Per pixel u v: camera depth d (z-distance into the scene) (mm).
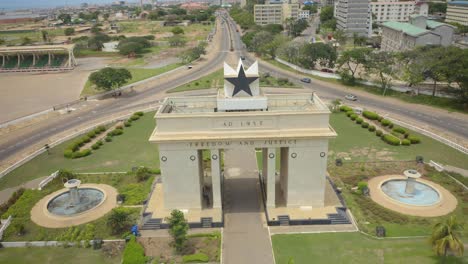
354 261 44938
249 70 54469
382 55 118500
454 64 98375
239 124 51344
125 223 52625
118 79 124375
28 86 146500
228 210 56656
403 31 159500
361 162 71438
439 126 89000
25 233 52250
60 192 62750
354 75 140875
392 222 52281
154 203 57562
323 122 51781
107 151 80938
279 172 68125
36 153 80562
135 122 99438
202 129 51562
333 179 65062
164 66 172750
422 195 59281
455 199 57500
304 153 52469
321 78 140000
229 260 45719
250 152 78125
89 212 56469
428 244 46094
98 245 49062
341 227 51688
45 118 106125
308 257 45875
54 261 46750
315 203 55344
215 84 134000
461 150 75688
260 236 50250
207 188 61812
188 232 51375
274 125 51594
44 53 191750
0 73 174625
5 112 113688
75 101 122125
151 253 47219
